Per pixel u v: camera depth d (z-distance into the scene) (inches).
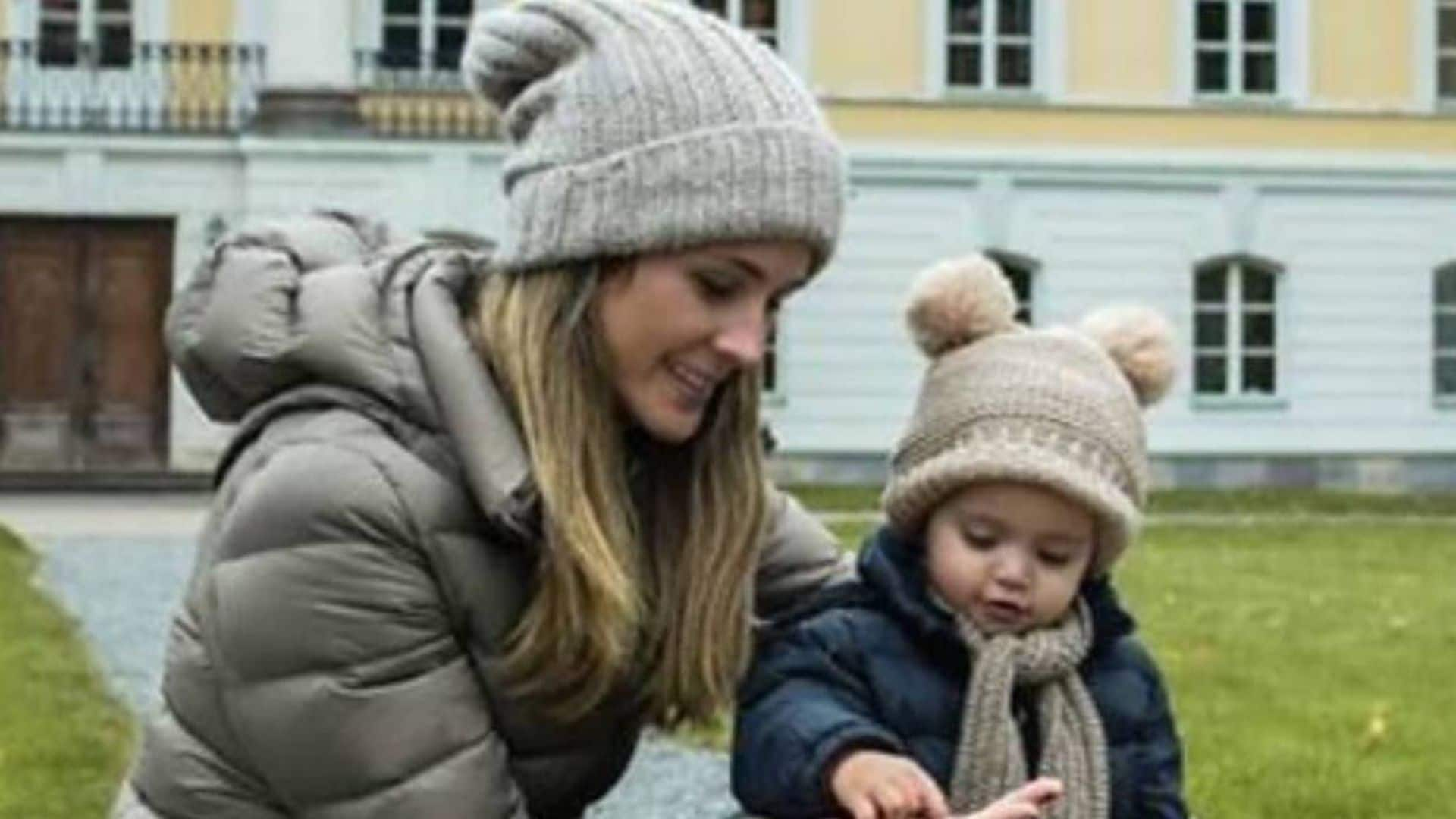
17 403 1296.8
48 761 377.4
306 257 124.2
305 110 1304.1
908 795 128.2
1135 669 143.5
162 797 118.6
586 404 118.9
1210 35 1407.5
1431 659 535.8
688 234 116.6
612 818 338.0
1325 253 1409.9
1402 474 1409.9
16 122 1299.2
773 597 142.9
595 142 117.6
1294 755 392.5
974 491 138.4
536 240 118.4
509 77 123.7
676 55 117.7
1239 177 1401.3
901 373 1365.7
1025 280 1392.7
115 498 1212.5
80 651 533.0
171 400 1300.4
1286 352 1405.0
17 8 1306.6
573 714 120.6
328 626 115.3
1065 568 139.0
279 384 121.3
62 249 1302.9
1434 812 349.1
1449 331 1414.9
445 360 118.5
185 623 118.9
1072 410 137.7
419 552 116.6
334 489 115.6
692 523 123.6
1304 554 867.4
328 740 115.5
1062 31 1393.9
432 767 116.4
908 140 1384.1
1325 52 1414.9
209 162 1307.8
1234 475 1393.9
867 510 1144.8
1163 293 1398.9
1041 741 139.3
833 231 119.8
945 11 1389.0
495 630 118.4
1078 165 1391.5
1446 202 1418.6
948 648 138.5
